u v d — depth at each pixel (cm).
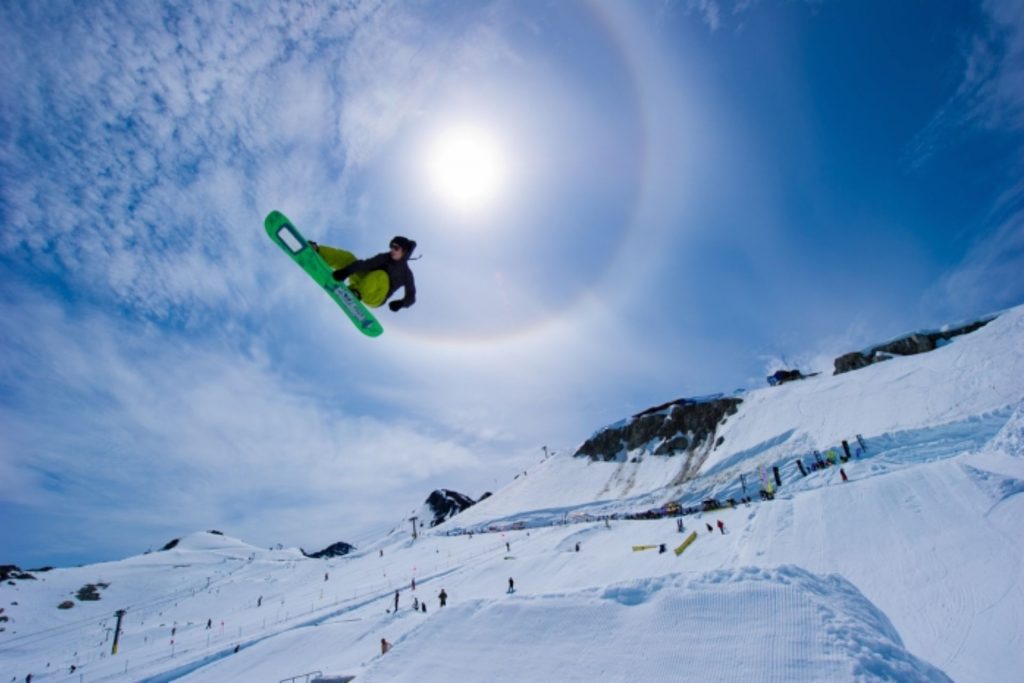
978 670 815
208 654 3045
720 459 5466
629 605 751
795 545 1861
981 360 4250
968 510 1494
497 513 7200
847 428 4425
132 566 11294
